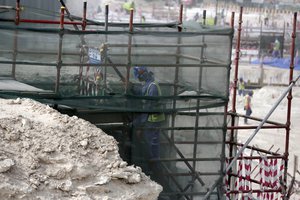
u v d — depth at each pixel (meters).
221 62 16.59
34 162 11.11
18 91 15.23
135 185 11.68
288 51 74.31
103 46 15.84
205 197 16.48
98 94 15.84
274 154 18.56
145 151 16.25
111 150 11.94
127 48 16.00
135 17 77.31
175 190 16.50
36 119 12.19
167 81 16.73
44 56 16.06
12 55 16.14
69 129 12.02
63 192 10.98
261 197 18.62
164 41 16.34
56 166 11.23
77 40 15.79
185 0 87.81
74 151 11.58
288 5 87.31
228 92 16.59
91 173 11.41
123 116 16.09
